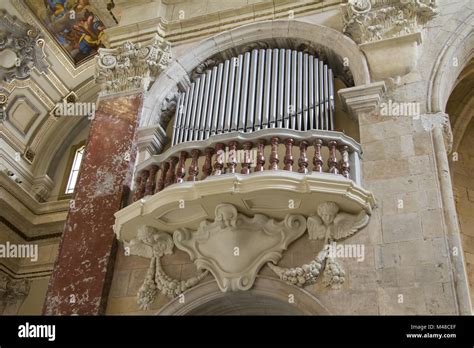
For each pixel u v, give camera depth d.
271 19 9.09
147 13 9.95
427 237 6.13
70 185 14.14
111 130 8.50
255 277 6.44
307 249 6.51
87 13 13.16
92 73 14.44
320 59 8.55
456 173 9.63
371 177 6.80
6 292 12.55
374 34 8.04
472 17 7.94
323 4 8.91
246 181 6.34
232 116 7.92
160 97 8.77
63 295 7.02
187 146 7.07
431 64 7.61
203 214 6.77
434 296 5.75
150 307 6.76
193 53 9.09
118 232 7.19
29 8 12.82
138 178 7.51
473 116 9.98
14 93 13.51
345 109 7.71
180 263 6.97
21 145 13.91
